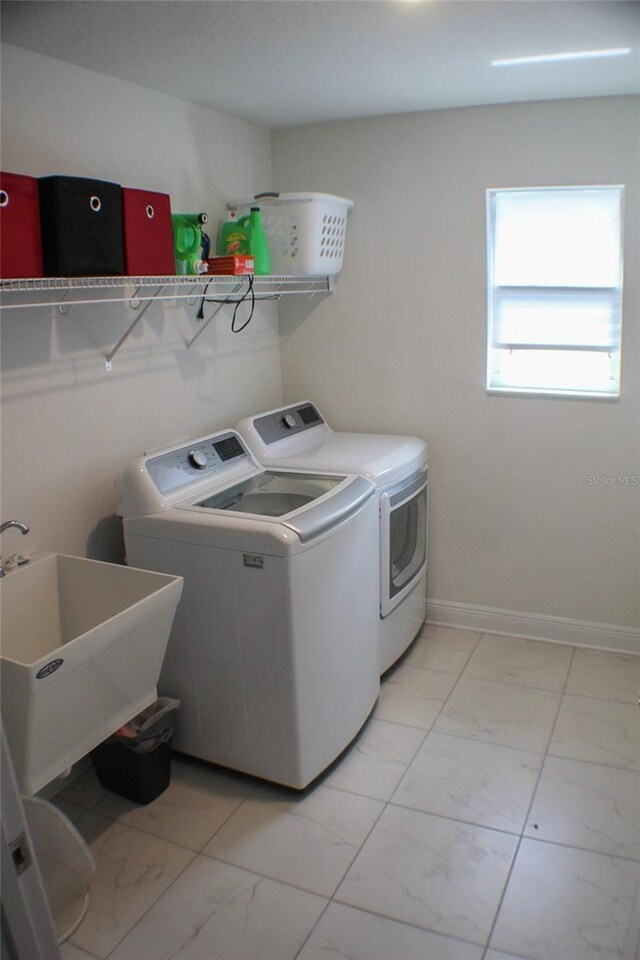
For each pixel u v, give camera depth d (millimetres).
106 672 1942
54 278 2012
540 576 3334
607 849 2166
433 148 3080
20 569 2211
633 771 2486
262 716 2410
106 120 2445
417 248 3209
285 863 2170
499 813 2326
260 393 3439
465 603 3506
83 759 2600
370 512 2643
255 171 3277
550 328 3143
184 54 2213
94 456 2521
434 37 2078
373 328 3369
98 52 2180
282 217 2979
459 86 2631
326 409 3561
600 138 2850
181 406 2912
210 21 1926
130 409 2658
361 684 2670
